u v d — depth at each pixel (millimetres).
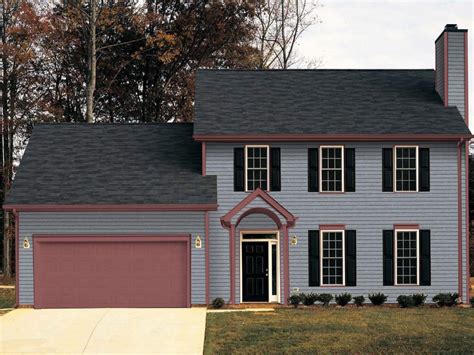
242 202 27719
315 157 28922
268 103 30766
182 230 28281
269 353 20312
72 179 29062
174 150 30922
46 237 28047
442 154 29078
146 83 49656
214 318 25219
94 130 32000
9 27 41156
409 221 28906
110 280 28219
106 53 47000
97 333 23047
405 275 28906
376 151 29000
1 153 43562
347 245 28797
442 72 30922
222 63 50625
